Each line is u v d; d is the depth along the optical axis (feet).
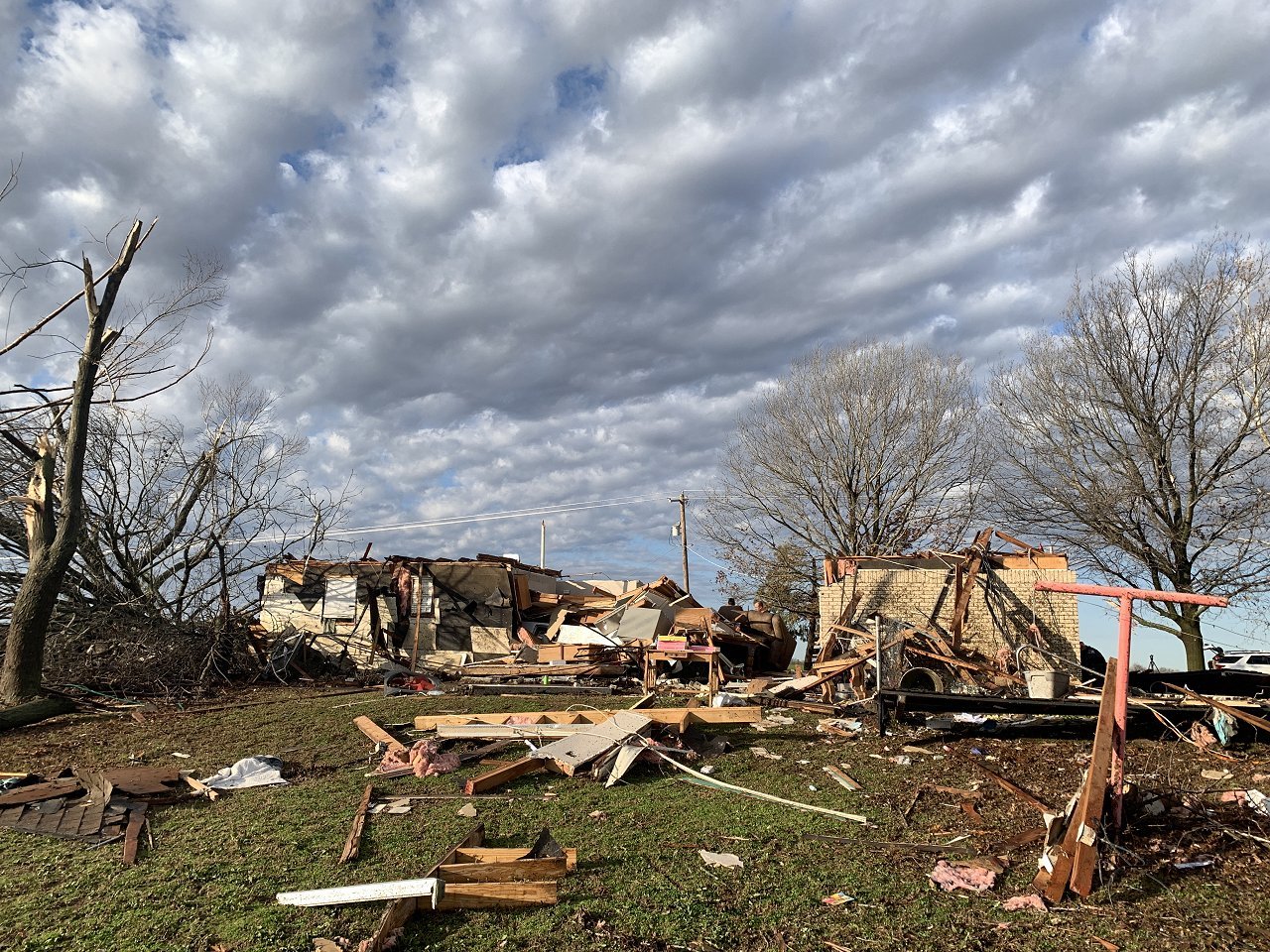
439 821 23.22
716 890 17.83
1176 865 18.75
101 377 50.08
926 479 100.99
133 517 63.93
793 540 107.04
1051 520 78.02
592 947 14.99
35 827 23.20
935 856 20.16
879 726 36.24
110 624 54.65
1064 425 76.28
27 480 55.77
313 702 48.96
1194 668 70.74
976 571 52.85
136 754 34.27
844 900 17.20
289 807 25.07
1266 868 18.61
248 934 15.57
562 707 46.24
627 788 27.14
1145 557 73.10
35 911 17.16
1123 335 73.36
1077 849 17.63
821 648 56.65
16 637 43.80
